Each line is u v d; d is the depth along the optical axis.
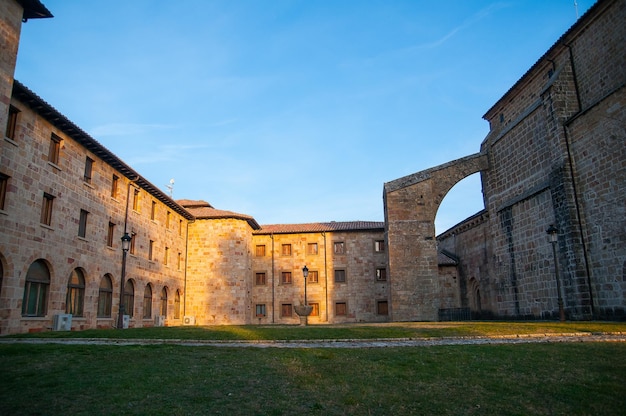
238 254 43.72
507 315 32.62
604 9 24.45
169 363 12.10
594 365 11.26
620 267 22.22
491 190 35.34
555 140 26.55
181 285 42.22
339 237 48.44
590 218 24.30
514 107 34.00
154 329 21.38
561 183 25.72
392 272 34.00
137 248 33.31
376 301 46.91
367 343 15.99
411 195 35.19
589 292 24.06
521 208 31.08
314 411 8.44
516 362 11.88
